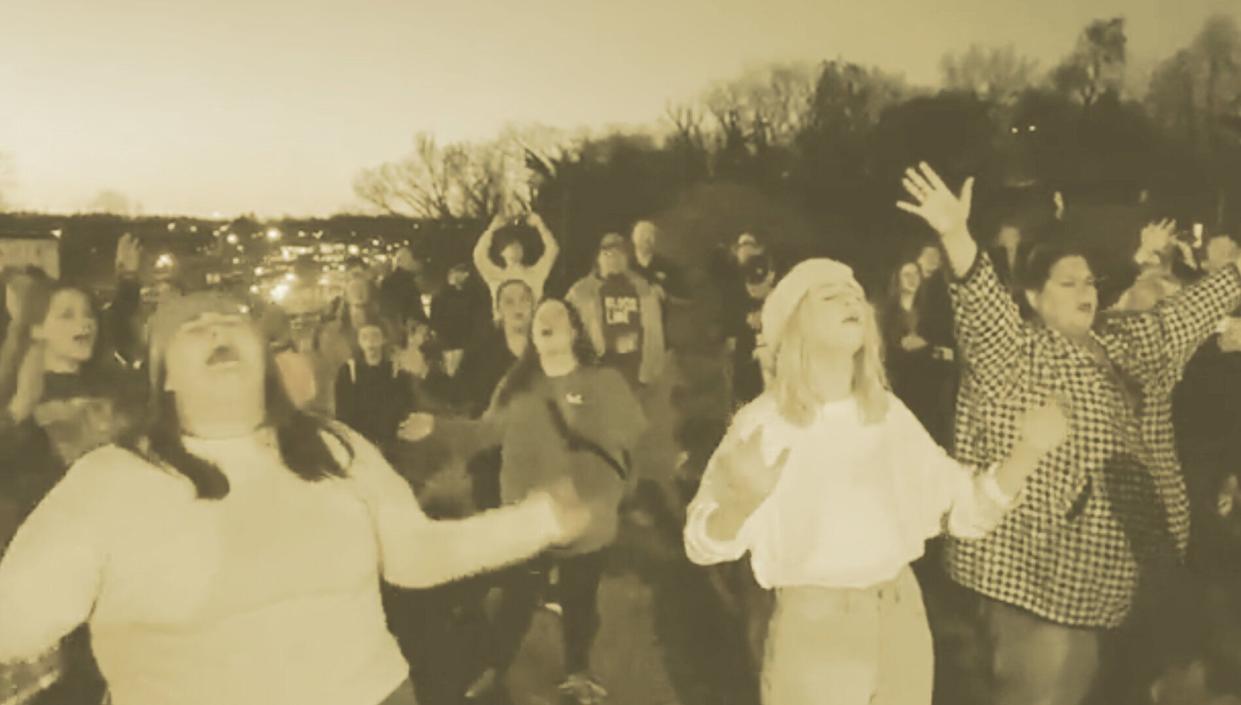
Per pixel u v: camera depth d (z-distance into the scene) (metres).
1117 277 3.01
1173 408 3.04
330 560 2.65
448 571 2.73
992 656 2.96
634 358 2.83
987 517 2.94
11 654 2.50
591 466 2.81
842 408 2.88
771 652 2.86
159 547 2.56
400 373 2.72
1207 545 3.06
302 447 2.65
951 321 2.94
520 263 2.79
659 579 2.83
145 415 2.59
